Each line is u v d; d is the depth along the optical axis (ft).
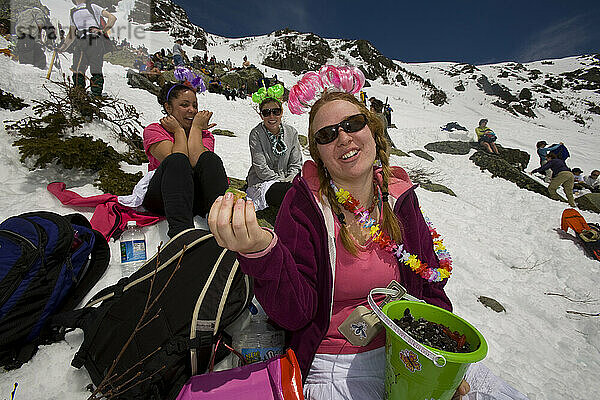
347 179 5.12
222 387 4.30
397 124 68.44
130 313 4.98
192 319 4.69
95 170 11.83
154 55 54.13
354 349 4.80
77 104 14.39
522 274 13.56
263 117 11.24
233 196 3.24
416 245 5.36
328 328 4.60
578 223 18.15
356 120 4.81
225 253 5.38
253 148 11.50
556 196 28.94
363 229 5.06
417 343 3.79
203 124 9.64
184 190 7.77
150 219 8.99
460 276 11.80
